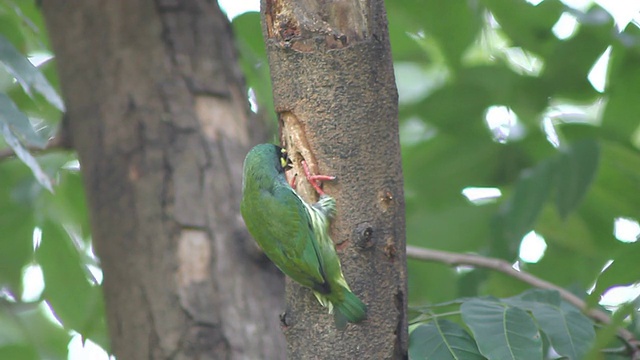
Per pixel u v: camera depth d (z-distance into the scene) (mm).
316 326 7324
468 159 13367
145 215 9742
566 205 10812
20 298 12945
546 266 13156
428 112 13508
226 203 9891
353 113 7379
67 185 13102
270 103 13062
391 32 13836
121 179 9984
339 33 7414
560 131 13078
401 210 7375
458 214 13023
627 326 9648
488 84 13211
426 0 13164
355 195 7336
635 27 12477
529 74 13695
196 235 9609
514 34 13422
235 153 10234
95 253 10078
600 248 13000
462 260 10844
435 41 13609
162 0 10727
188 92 10375
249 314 9344
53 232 12297
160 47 10516
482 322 7957
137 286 9500
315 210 7410
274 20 7668
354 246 7254
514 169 13281
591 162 10812
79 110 10477
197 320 9188
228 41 11055
